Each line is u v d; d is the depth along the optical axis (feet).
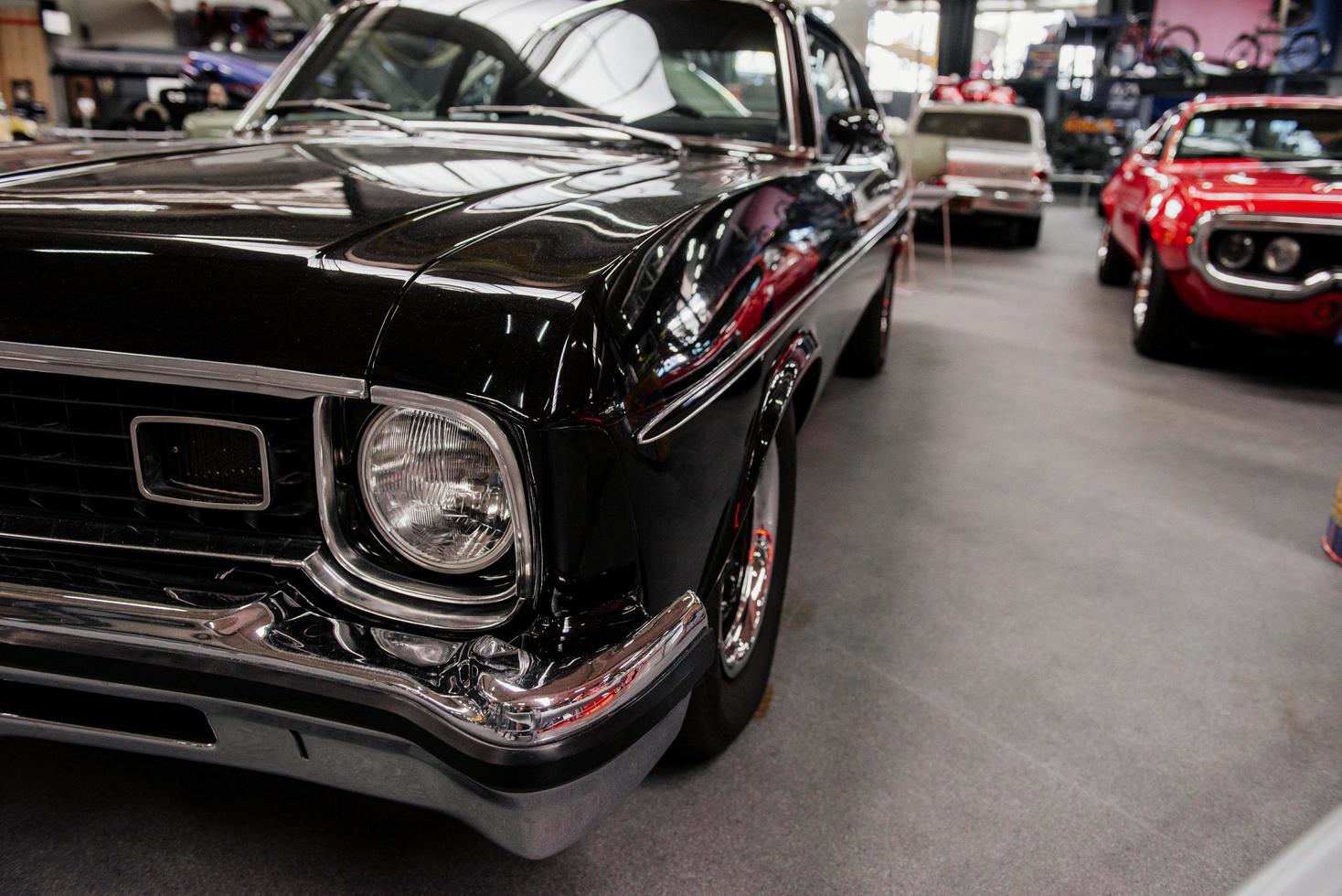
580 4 7.13
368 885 4.13
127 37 38.60
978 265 25.20
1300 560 7.96
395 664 3.01
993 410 12.00
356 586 3.21
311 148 5.55
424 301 3.07
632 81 6.79
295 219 3.59
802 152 6.78
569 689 3.00
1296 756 5.38
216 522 3.33
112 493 3.36
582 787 3.12
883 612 6.81
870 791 4.91
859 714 5.57
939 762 5.18
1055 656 6.31
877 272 9.49
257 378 3.01
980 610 6.90
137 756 4.83
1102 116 47.32
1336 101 16.99
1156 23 47.62
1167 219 13.67
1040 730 5.51
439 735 2.96
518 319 3.04
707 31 6.89
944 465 9.92
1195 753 5.36
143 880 4.09
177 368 3.04
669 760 5.06
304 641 3.05
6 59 36.94
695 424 3.60
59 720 3.47
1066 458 10.30
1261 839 4.71
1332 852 1.91
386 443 3.14
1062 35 48.06
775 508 5.33
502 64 6.88
